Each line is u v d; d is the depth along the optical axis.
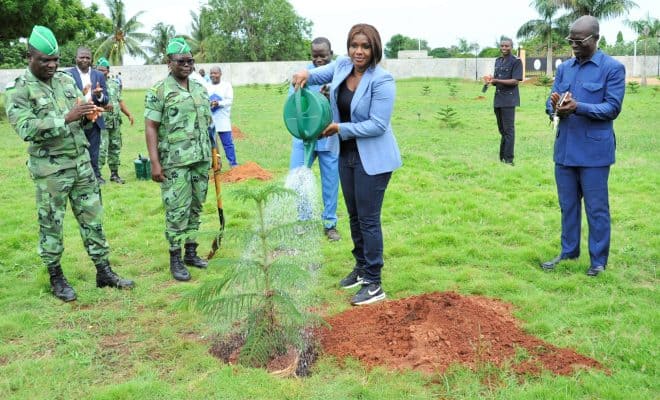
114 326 4.50
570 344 4.03
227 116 10.37
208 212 7.86
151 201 8.49
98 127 9.00
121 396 3.47
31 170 4.87
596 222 5.33
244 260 3.92
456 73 50.56
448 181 9.30
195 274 5.63
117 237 6.88
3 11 23.08
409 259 5.86
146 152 13.43
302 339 3.96
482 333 4.00
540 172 9.69
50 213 4.91
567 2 40.44
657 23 44.44
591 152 5.22
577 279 5.27
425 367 3.71
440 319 4.09
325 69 4.85
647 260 5.79
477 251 5.99
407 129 16.19
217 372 3.72
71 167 4.90
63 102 4.88
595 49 5.25
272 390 3.49
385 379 3.60
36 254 6.21
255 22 66.56
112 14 59.28
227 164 11.29
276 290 3.92
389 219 7.24
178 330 4.44
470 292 5.05
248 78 48.84
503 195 8.41
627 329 4.20
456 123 16.92
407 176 9.54
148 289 5.26
